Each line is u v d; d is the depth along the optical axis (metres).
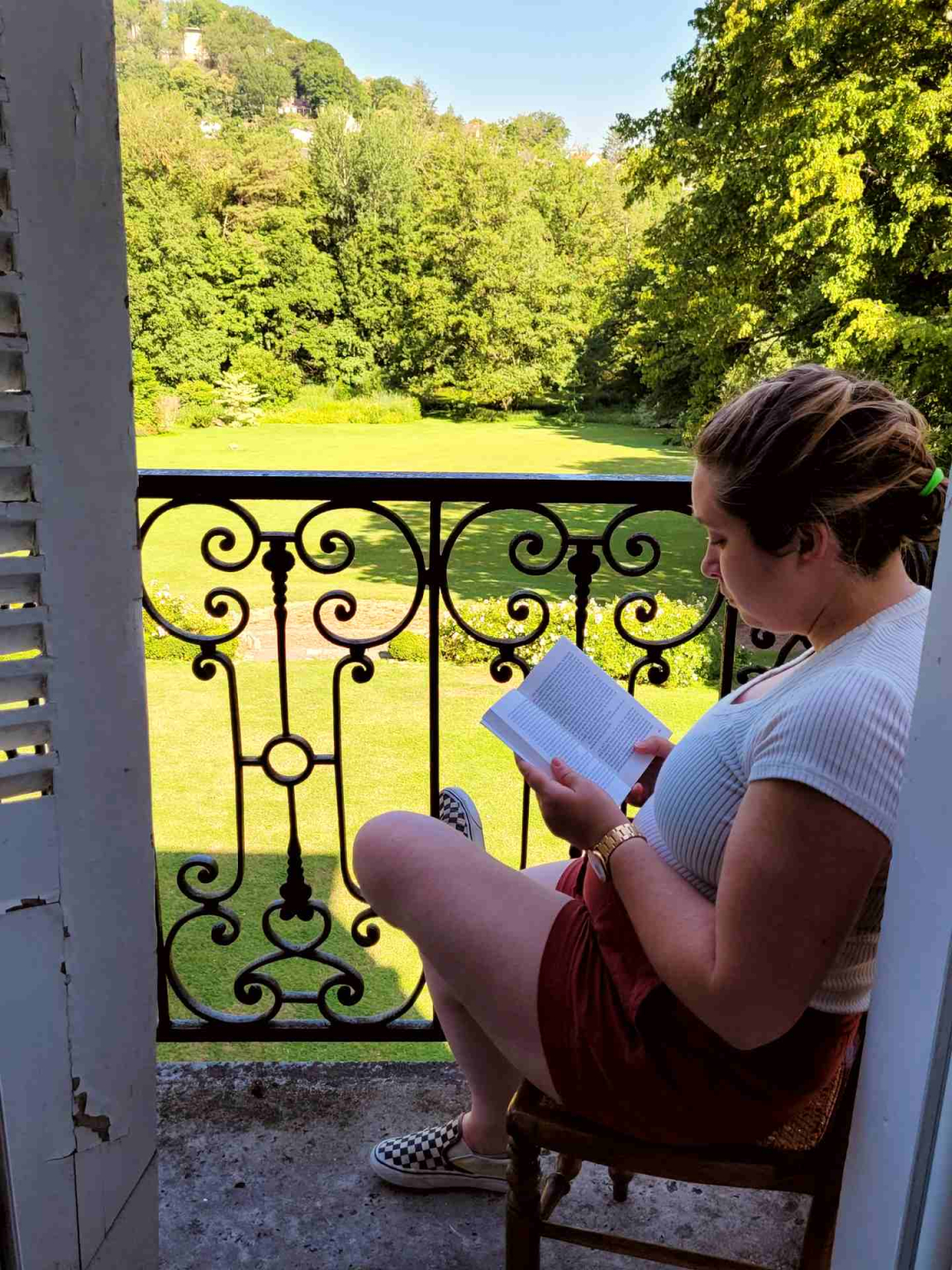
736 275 11.84
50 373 0.87
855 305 9.73
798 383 0.91
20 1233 1.01
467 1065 1.28
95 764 0.98
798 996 0.83
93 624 0.95
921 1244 0.79
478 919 1.07
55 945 0.99
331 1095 1.64
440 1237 1.37
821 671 0.87
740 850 0.83
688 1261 1.05
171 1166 1.49
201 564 12.23
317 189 32.09
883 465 0.86
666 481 1.55
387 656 8.47
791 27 10.11
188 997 1.73
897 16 9.59
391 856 1.13
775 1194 1.46
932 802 0.74
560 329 33.00
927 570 1.38
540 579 12.02
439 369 33.78
